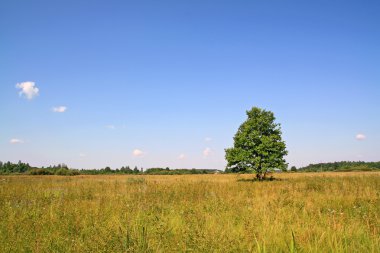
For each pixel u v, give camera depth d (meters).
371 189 17.98
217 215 9.48
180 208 11.05
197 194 16.27
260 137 43.81
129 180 30.08
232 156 44.31
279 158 42.50
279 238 6.07
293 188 21.67
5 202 12.13
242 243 5.62
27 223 7.76
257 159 41.81
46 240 6.11
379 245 5.70
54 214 8.95
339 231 6.59
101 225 7.42
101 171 114.81
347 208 11.23
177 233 6.65
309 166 152.62
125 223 7.44
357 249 5.51
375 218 8.38
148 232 6.53
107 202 12.19
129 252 5.12
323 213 9.95
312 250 5.45
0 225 7.63
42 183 23.95
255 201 12.99
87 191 17.16
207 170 121.38
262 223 7.56
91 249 5.38
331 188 20.52
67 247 5.74
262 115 44.66
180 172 118.19
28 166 107.62
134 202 12.02
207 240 5.40
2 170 101.50
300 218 8.92
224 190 19.25
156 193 16.14
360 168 116.44
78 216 8.59
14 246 5.78
